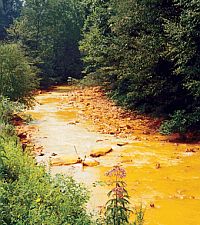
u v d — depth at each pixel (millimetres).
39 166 7207
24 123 16250
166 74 15227
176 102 15641
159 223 6855
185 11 13008
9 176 6266
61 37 39625
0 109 13938
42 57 35969
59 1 39656
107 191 8180
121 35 18172
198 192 8375
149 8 15742
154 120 16156
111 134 14281
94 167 10141
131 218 6785
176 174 9586
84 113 18953
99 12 24484
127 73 16484
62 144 12688
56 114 18859
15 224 4883
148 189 8547
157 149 12055
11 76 17797
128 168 10070
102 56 22922
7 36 42906
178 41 13102
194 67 12922
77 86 31516
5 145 7410
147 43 15125
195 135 13414
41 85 34750
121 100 20312
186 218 7070
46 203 5441
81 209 5605
